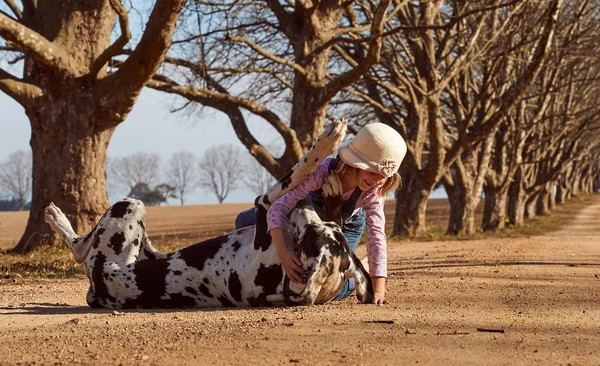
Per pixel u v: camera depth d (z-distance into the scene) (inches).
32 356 144.7
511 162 1250.6
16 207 5093.5
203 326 172.7
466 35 959.6
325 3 756.6
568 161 1481.3
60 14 564.1
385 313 191.9
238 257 207.2
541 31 981.8
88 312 213.6
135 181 5339.6
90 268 218.5
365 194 206.7
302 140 754.2
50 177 572.1
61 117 569.3
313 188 198.5
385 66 874.8
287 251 194.7
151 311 209.0
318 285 195.6
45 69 561.3
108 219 217.3
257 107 722.8
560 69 1227.2
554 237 927.7
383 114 1024.2
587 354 147.9
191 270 210.2
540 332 173.5
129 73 550.6
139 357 139.7
